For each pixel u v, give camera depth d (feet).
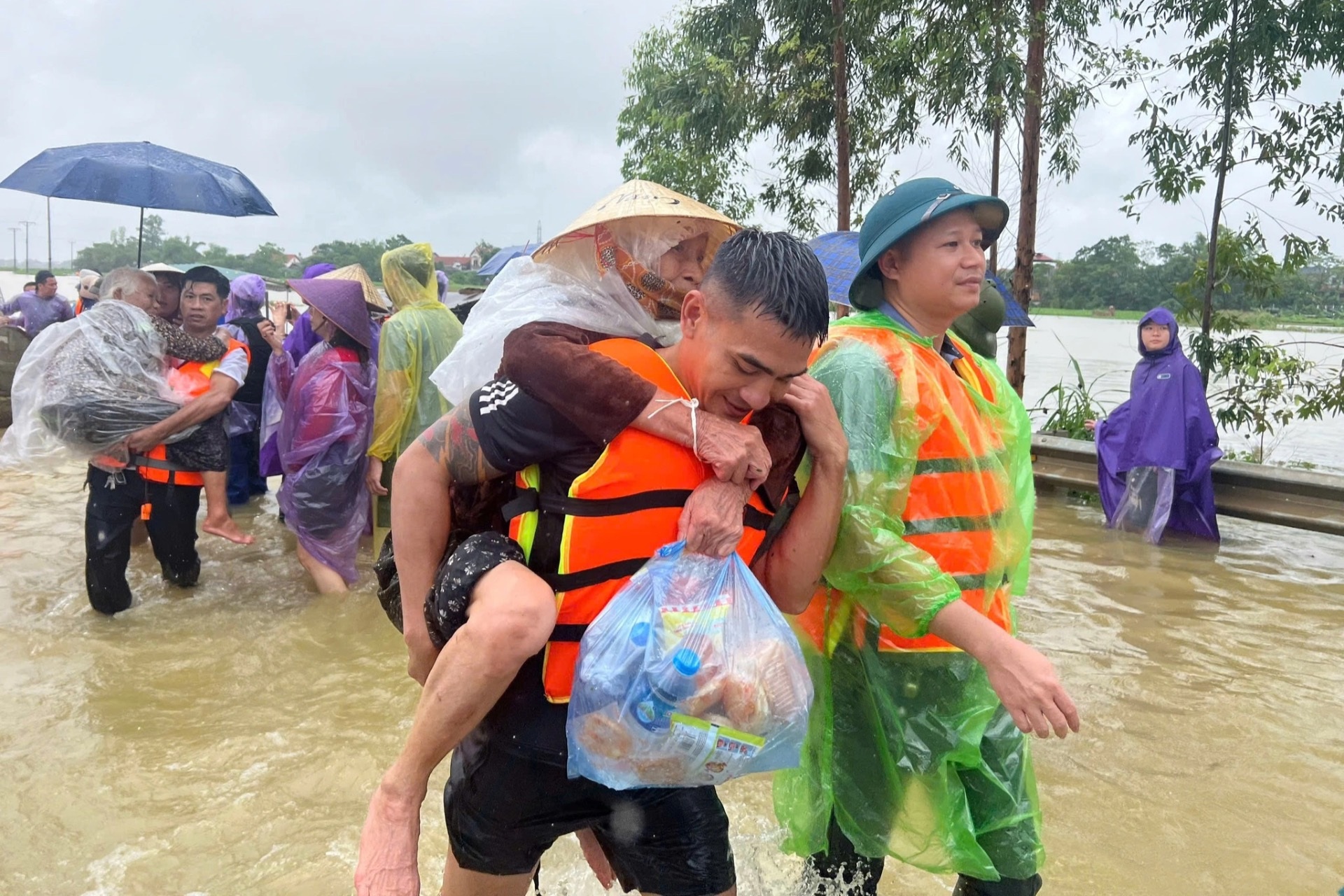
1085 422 32.55
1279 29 27.02
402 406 17.71
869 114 36.11
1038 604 18.44
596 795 6.26
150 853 9.83
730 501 5.77
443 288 27.91
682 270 6.66
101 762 11.68
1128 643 16.37
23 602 17.46
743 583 5.92
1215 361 29.84
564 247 6.70
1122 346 83.41
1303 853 10.19
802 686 5.88
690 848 6.52
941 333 8.11
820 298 5.54
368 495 18.78
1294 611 18.16
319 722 12.89
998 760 7.77
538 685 5.99
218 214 23.02
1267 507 24.44
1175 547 23.08
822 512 6.52
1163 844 10.36
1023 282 31.81
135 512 16.98
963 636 6.83
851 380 7.25
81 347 16.05
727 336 5.55
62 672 14.46
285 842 10.06
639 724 5.41
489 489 6.22
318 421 17.94
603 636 5.55
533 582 5.65
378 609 17.53
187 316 17.72
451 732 5.67
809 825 8.11
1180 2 28.66
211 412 17.17
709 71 38.86
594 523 5.71
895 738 7.55
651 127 44.47
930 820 7.54
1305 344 29.35
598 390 5.54
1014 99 30.50
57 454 15.99
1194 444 23.43
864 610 7.64
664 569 5.71
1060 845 10.30
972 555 7.54
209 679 14.33
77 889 9.24
